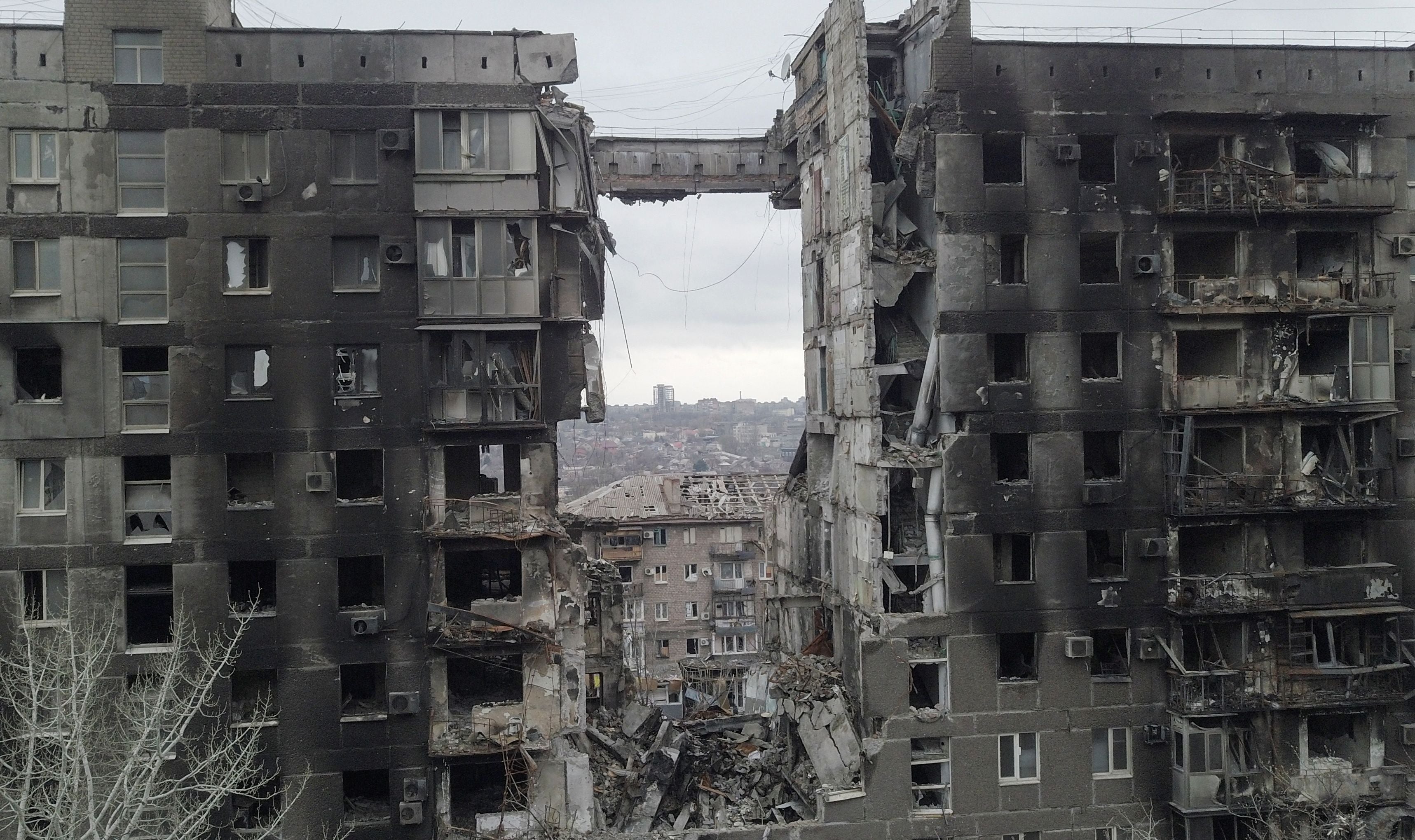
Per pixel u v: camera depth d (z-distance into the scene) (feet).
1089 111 108.06
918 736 107.34
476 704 111.24
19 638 98.27
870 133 121.39
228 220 100.37
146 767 79.46
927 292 115.85
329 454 102.06
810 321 136.56
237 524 100.99
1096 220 108.17
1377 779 109.19
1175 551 108.37
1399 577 111.24
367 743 102.89
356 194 101.60
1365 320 108.88
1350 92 111.45
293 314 101.24
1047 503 107.96
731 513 234.99
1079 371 107.96
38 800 83.82
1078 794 108.47
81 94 98.37
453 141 102.42
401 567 102.99
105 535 99.45
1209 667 108.78
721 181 150.30
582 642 106.42
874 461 109.40
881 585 109.81
